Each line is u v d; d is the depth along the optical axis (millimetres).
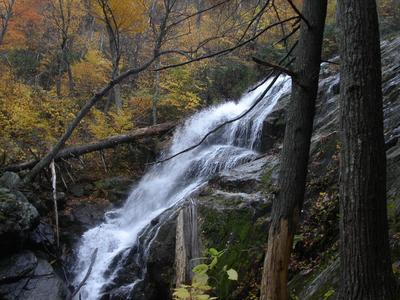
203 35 20906
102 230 12094
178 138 16031
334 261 5301
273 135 12242
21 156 13930
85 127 17672
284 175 4410
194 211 8219
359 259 3262
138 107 19797
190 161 13992
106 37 32281
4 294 8625
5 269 8992
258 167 9953
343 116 3512
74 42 30219
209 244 7656
